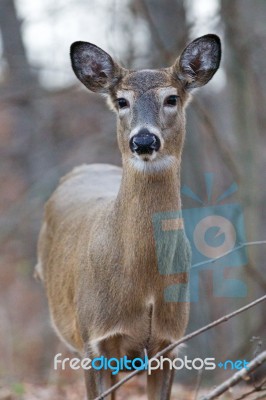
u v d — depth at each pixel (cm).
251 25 1880
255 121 1858
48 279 1166
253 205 1758
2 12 2250
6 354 2062
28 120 2383
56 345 2084
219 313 1823
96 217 1027
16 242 2241
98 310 958
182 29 1778
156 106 930
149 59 1733
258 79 1961
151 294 931
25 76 2034
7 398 1205
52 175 2053
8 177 2452
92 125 2180
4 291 2420
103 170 1268
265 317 1706
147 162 916
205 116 1672
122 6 1781
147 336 948
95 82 1011
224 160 1756
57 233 1152
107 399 971
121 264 938
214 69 998
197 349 1730
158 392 985
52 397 1247
